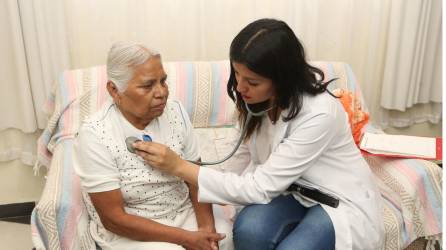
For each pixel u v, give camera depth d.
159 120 1.41
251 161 1.62
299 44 1.27
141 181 1.34
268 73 1.21
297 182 1.44
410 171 1.61
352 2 2.41
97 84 1.97
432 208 1.62
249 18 2.33
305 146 1.31
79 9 2.14
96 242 1.41
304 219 1.39
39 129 2.28
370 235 1.39
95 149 1.28
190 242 1.33
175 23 2.25
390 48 2.50
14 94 2.20
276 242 1.36
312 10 2.34
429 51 2.63
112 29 2.19
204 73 2.11
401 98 2.61
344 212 1.37
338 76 2.19
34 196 2.49
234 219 1.53
